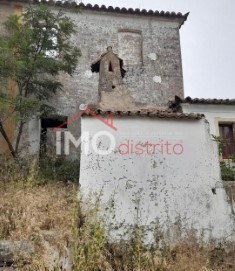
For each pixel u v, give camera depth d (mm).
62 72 14312
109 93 11031
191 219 8195
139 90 15234
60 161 11977
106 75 11750
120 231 7758
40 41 12344
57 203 7734
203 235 8094
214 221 8289
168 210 8172
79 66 14820
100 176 8164
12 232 6422
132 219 7926
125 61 15633
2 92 11539
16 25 12195
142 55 15891
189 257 7520
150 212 8078
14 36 11695
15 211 7035
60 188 9008
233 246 8109
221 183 8688
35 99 11211
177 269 7105
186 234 8031
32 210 7180
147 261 7156
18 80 12031
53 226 7000
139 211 8031
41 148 12906
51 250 6164
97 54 15312
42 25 12359
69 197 7922
